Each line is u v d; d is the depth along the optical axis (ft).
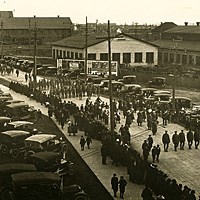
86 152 104.99
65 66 252.83
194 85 233.76
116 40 282.56
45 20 457.27
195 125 130.00
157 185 76.79
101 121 141.38
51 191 62.34
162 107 151.64
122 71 257.14
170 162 100.17
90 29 617.21
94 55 277.23
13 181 60.95
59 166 77.82
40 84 201.87
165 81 245.65
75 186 68.80
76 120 129.59
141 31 543.80
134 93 185.88
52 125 132.36
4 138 91.35
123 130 113.39
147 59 293.64
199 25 364.17
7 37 438.81
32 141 87.61
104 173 89.56
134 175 83.76
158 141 118.62
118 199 75.25
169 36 346.13
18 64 282.15
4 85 213.66
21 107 129.08
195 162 100.37
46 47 404.98
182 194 70.59
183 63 297.53
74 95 185.06
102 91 198.29
